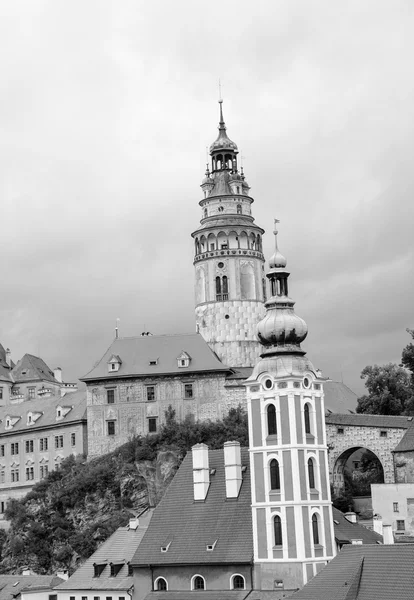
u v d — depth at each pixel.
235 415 174.75
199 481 119.94
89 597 125.31
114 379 181.75
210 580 113.38
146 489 174.25
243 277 189.50
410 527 139.75
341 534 116.88
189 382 178.88
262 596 109.12
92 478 177.88
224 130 199.75
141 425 179.50
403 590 85.38
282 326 114.94
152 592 115.81
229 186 194.75
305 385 113.44
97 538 171.62
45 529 181.62
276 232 120.44
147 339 186.12
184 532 117.69
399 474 153.00
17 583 145.75
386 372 185.38
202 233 191.38
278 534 110.44
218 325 187.12
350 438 159.62
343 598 88.50
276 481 111.75
